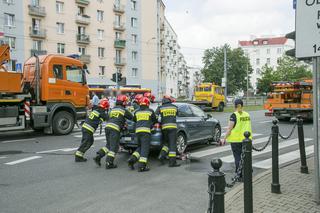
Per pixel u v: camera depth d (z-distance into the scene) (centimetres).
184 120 1018
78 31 5209
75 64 1511
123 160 932
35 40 4644
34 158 951
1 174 764
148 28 6194
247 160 461
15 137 1401
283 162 872
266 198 556
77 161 909
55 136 1430
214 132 1189
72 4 5069
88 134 914
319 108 562
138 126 816
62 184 681
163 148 894
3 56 1355
